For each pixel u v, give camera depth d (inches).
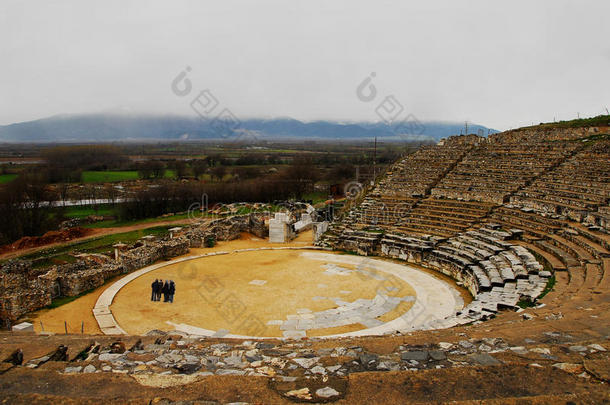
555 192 1540.4
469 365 413.4
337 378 387.9
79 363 466.6
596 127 1956.2
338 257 1619.1
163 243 1647.4
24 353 500.1
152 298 1096.8
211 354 524.7
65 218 2655.0
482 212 1669.5
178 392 370.6
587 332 523.5
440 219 1716.3
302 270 1416.1
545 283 938.1
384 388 363.6
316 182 4411.9
